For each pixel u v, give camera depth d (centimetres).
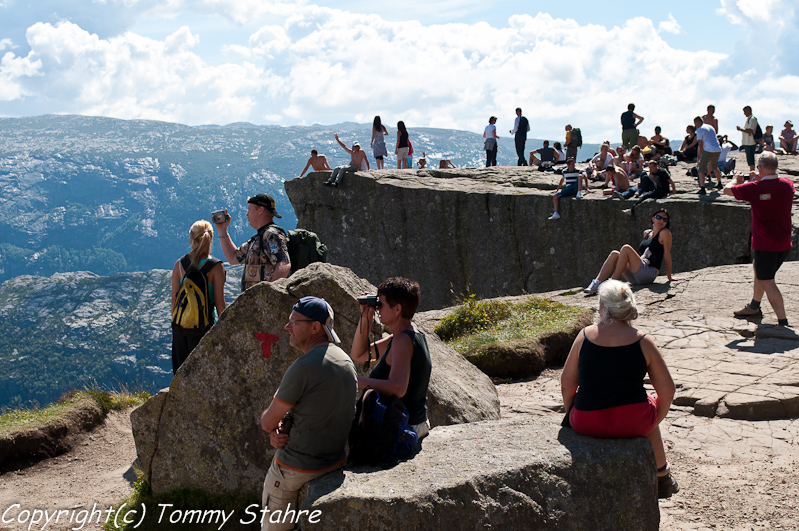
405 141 2531
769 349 759
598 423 342
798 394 598
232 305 472
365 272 2345
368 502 292
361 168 2409
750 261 1608
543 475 313
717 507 404
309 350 343
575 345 358
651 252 1118
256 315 468
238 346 471
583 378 349
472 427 390
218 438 471
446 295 2209
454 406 491
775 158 813
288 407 331
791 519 384
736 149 2811
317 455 335
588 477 318
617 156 2261
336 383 333
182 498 474
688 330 864
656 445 395
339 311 479
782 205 815
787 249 831
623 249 1113
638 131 2447
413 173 2388
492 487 304
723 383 649
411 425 367
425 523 290
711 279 1112
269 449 463
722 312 930
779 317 830
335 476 328
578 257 1930
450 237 2175
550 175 2283
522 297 1112
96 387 821
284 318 465
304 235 618
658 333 862
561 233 1953
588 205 1891
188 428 477
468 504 297
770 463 478
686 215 1703
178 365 577
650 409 341
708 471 467
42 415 696
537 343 830
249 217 603
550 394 705
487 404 543
